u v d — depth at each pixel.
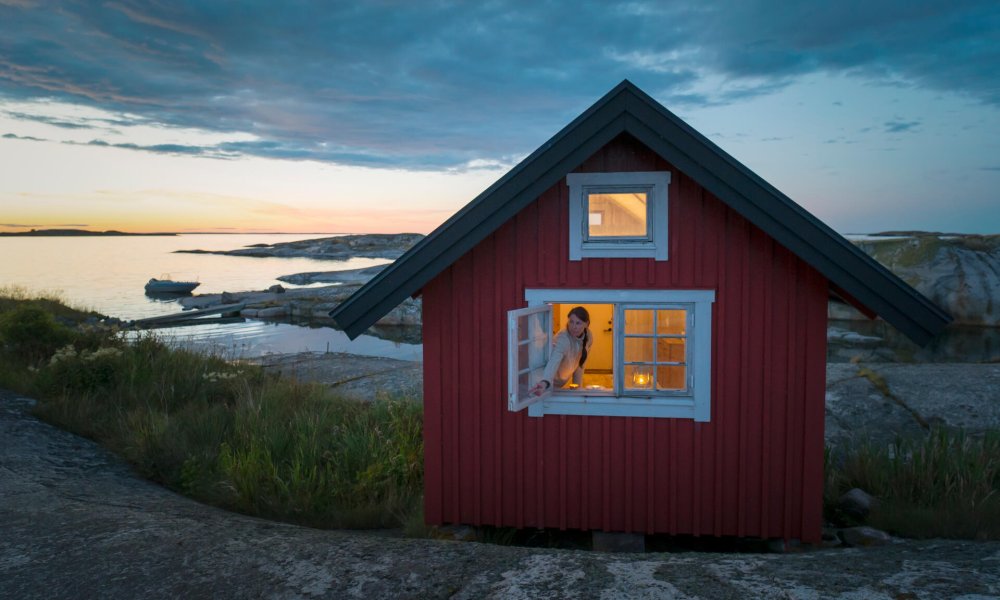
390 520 6.91
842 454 8.37
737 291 5.92
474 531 6.46
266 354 17.69
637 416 6.14
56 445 8.15
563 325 7.90
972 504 6.10
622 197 6.38
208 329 27.98
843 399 10.88
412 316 29.06
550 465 6.30
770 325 5.88
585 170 6.07
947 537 5.90
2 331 12.52
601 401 6.18
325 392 11.32
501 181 5.77
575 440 6.25
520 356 5.85
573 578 4.34
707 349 5.98
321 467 7.93
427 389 6.46
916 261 29.77
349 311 6.05
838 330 24.78
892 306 5.25
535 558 4.80
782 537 5.96
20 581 4.46
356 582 4.37
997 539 5.72
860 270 5.29
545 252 6.18
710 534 6.07
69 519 5.68
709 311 5.96
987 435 7.81
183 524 5.64
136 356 12.03
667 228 6.00
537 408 6.28
